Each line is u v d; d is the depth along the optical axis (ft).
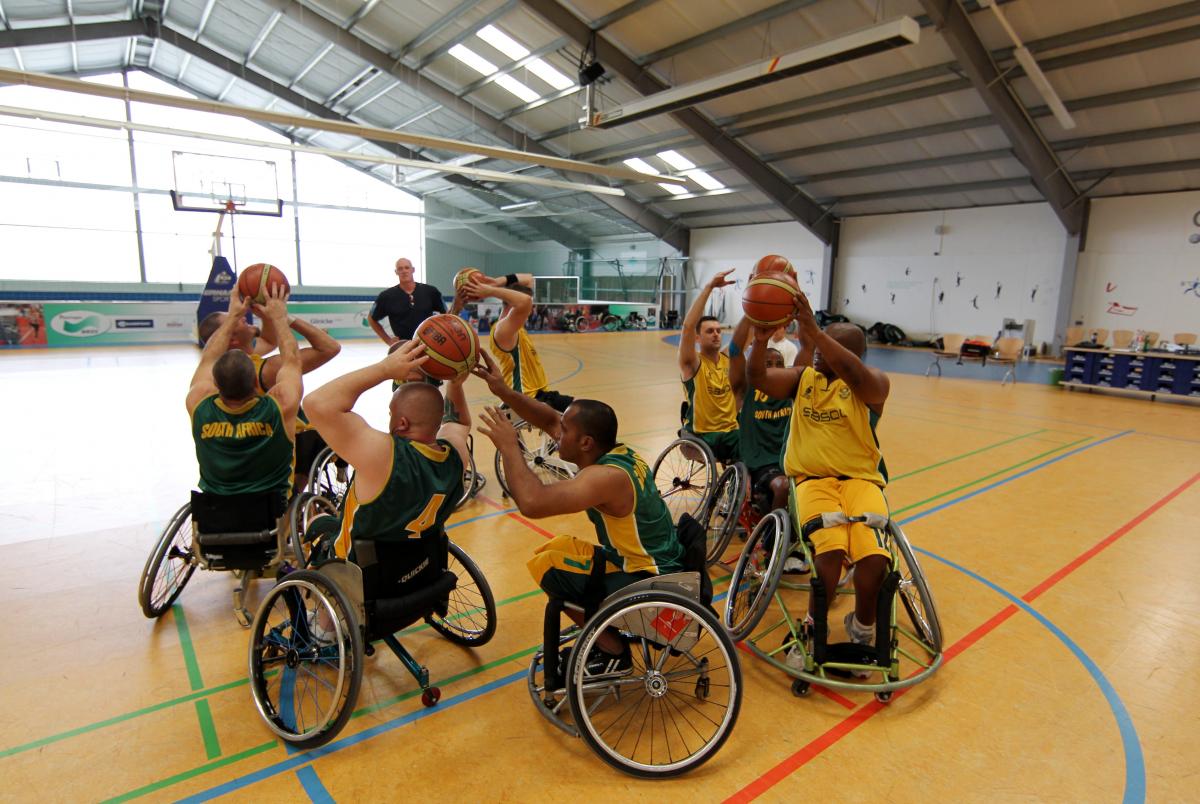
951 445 23.38
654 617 7.45
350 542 7.68
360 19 46.75
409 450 7.57
